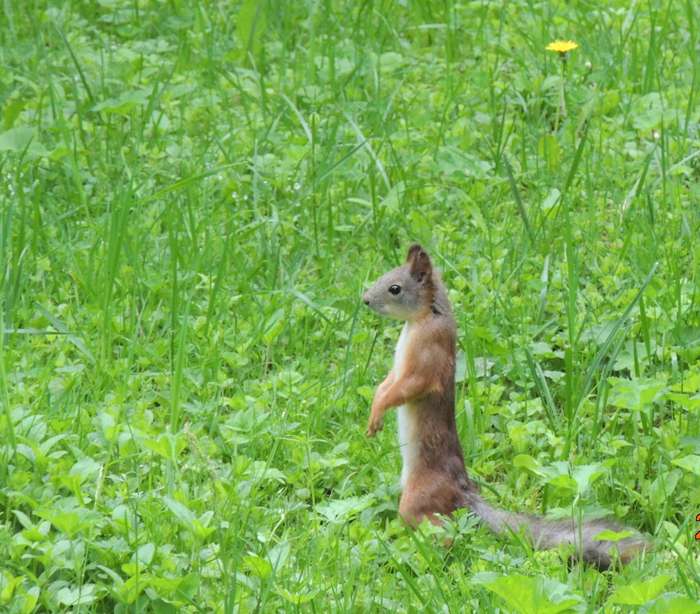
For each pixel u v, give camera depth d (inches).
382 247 502.0
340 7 709.3
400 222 519.2
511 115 604.1
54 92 605.6
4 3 679.7
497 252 493.7
